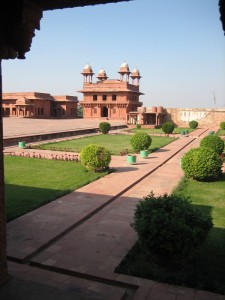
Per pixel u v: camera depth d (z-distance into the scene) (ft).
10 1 10.30
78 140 76.18
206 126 138.21
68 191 27.53
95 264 14.62
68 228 19.20
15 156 47.85
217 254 15.69
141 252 15.79
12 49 11.07
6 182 31.12
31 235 17.93
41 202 23.94
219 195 27.30
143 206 14.69
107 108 160.45
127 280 13.08
